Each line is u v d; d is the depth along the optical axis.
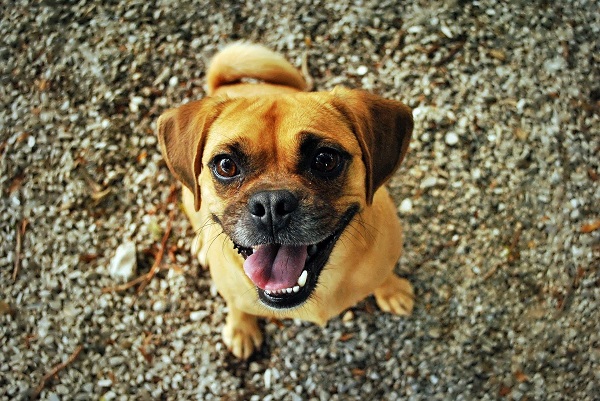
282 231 0.41
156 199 0.69
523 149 0.67
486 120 0.68
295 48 0.73
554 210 0.65
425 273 0.64
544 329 0.62
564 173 0.66
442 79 0.70
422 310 0.63
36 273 0.67
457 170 0.67
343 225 0.44
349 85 0.71
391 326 0.63
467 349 0.62
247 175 0.43
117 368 0.63
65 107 0.72
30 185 0.69
